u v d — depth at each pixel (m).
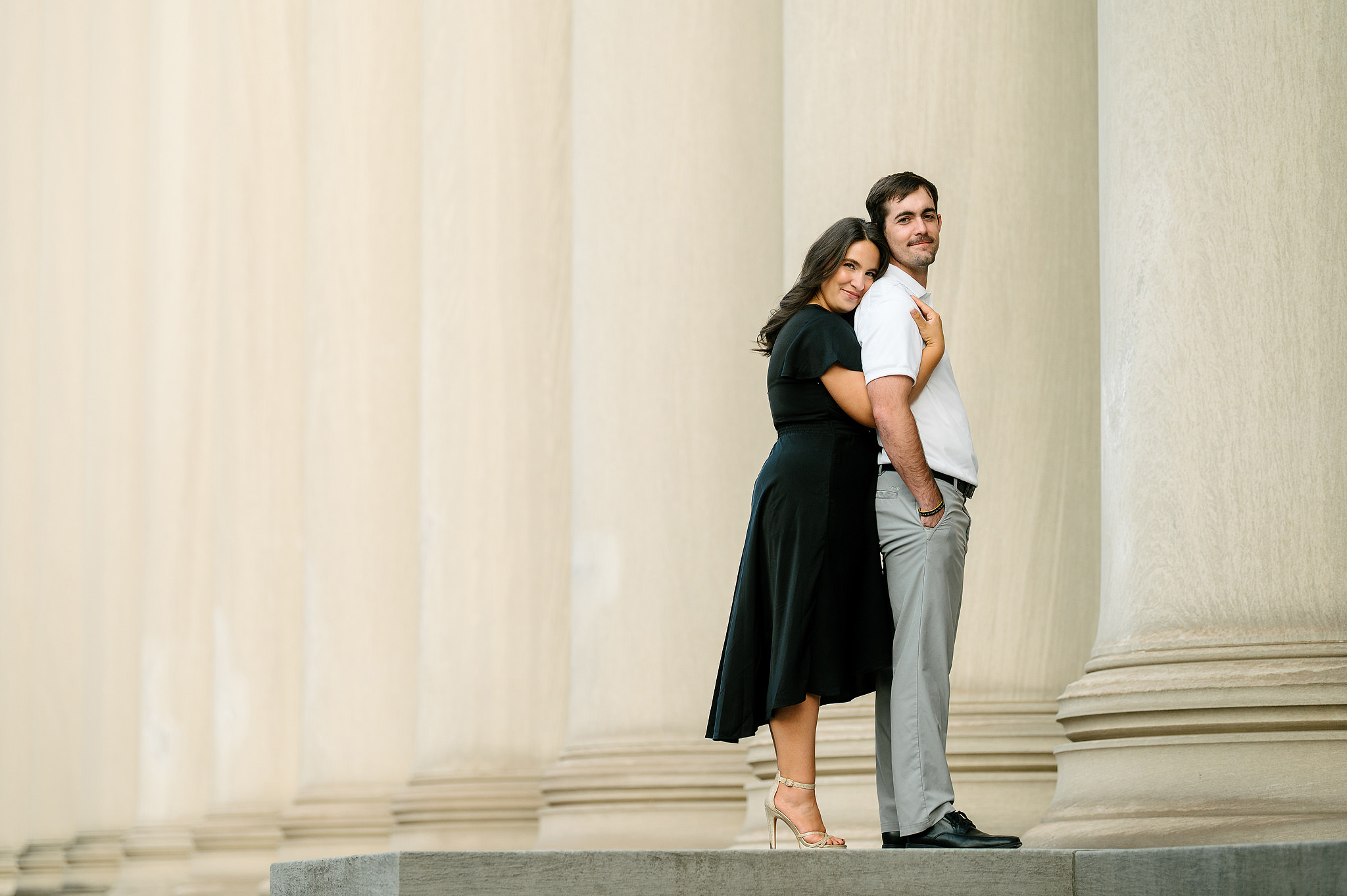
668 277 19.31
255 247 33.16
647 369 19.27
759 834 15.34
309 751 27.41
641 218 19.53
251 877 30.59
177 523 37.69
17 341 52.06
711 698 18.77
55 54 50.62
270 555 32.03
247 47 33.88
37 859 45.69
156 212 39.19
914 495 9.95
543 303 23.95
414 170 28.77
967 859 8.79
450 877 8.52
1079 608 14.41
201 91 39.09
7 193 52.75
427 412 24.31
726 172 19.38
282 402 32.62
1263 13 11.11
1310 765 10.15
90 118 45.94
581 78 20.50
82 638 45.72
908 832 9.98
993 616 14.44
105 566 42.88
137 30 45.41
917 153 15.15
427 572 23.95
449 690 23.44
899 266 10.57
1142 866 8.41
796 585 10.04
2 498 50.91
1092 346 14.77
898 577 10.14
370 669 27.16
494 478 23.59
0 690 49.59
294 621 31.92
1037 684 14.26
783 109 19.00
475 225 24.20
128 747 41.94
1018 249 14.84
